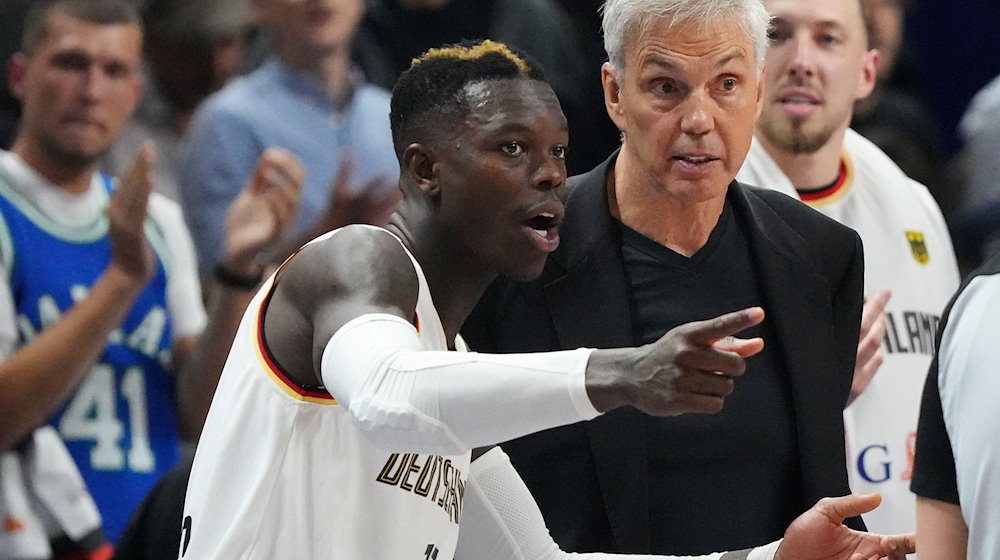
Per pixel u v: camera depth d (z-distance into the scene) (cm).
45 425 1582
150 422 1662
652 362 816
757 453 1181
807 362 1193
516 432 841
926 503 1047
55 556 1557
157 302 1695
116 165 2016
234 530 946
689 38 1116
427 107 980
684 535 1171
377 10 2112
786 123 1443
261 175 1656
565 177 984
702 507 1172
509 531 1109
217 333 1636
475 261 997
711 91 1129
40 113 1638
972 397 989
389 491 962
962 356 996
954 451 1009
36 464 1545
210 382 1650
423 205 992
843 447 1210
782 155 1469
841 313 1239
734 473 1177
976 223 2342
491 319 1198
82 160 1647
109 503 1611
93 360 1566
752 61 1139
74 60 1641
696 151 1126
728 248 1209
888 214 1497
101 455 1619
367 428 855
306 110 1969
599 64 2292
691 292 1197
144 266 1573
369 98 2031
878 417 1435
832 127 1452
